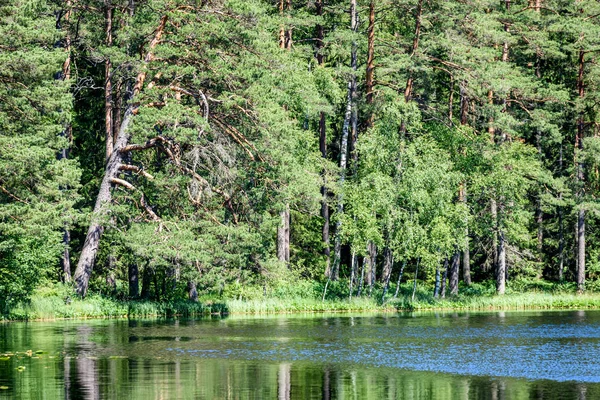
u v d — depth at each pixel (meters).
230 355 35.75
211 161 60.16
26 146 50.19
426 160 71.75
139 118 56.38
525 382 29.25
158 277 70.38
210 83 59.97
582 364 33.53
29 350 37.12
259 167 60.62
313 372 31.30
